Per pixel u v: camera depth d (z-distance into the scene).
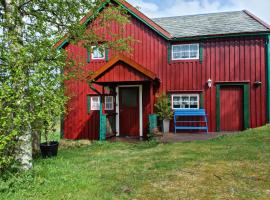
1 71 4.68
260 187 4.45
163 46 12.48
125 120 12.76
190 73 12.16
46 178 5.26
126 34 12.95
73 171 5.77
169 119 11.91
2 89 4.27
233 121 11.73
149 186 4.67
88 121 13.39
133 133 12.61
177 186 4.62
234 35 11.47
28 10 6.75
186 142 9.13
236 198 4.04
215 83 11.83
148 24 12.52
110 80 10.89
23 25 6.29
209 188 4.48
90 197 4.24
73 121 13.59
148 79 10.48
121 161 6.77
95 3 8.23
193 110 11.89
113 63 10.79
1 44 4.80
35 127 5.61
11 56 4.64
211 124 11.86
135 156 7.33
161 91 12.47
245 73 11.51
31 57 5.04
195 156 6.73
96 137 13.22
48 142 8.15
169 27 13.44
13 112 4.57
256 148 7.24
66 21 7.94
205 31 12.19
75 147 10.17
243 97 11.60
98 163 6.67
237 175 5.05
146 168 5.88
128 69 10.71
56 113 5.49
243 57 11.55
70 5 7.63
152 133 10.64
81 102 13.53
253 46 11.44
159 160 6.55
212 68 11.89
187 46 12.27
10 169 5.36
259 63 11.36
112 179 5.16
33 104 4.88
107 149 9.13
